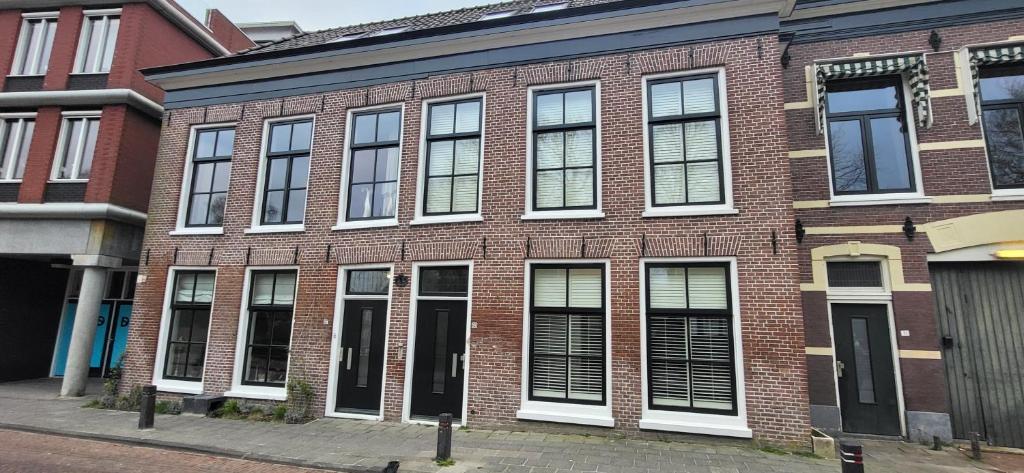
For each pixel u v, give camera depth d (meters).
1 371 12.60
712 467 5.93
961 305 7.68
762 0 7.64
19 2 12.53
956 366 7.56
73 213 11.15
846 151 8.44
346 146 9.62
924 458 6.58
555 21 8.53
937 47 8.16
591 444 6.87
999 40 7.94
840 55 8.52
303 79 10.10
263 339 9.44
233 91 10.54
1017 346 7.43
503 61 8.85
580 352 7.70
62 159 11.88
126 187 11.63
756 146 7.45
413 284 8.57
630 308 7.47
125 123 11.70
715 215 7.40
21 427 7.90
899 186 8.11
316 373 8.78
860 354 7.82
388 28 12.09
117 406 9.41
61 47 12.27
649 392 7.30
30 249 11.35
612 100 8.20
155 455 6.62
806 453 6.48
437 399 8.20
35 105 12.00
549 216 8.07
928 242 7.72
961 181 7.75
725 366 7.12
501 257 8.17
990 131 7.94
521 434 7.41
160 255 10.22
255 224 9.84
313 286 9.16
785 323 6.89
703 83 7.98
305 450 6.64
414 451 6.57
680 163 7.85
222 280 9.71
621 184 7.88
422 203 8.92
